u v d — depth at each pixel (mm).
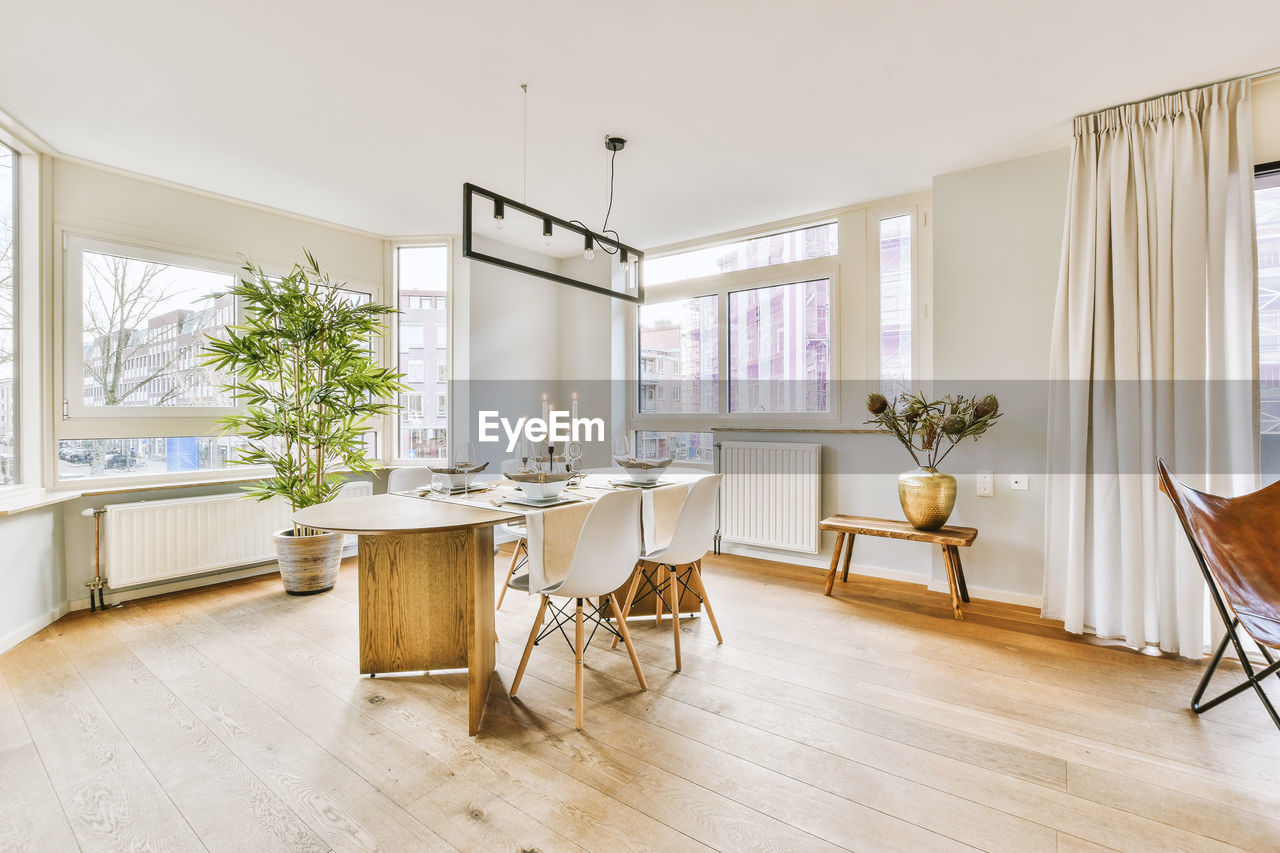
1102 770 1835
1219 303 2578
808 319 4414
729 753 1938
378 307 3850
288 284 3625
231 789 1749
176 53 2326
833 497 4184
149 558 3389
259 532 3863
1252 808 1652
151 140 3074
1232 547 2211
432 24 2168
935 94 2691
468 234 2432
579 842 1530
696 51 2354
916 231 3893
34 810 1654
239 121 2891
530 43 2295
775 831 1570
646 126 2977
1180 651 2664
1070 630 2926
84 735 2039
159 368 3631
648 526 2801
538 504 2381
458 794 1728
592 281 5383
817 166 3471
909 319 3949
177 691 2369
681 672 2555
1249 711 2193
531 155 3299
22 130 2938
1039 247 3268
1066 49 2350
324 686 2426
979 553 3473
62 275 3234
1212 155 2596
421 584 2537
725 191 3857
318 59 2383
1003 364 3369
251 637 2941
